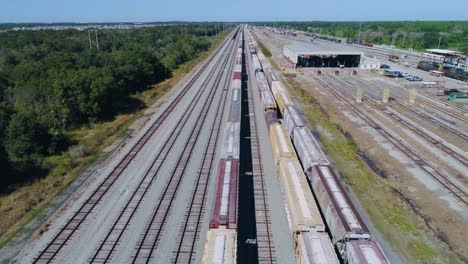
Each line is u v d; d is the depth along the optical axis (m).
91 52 88.81
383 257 18.86
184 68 102.06
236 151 33.47
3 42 117.94
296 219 22.64
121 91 62.22
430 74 93.12
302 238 20.97
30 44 116.81
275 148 35.88
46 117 47.88
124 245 24.97
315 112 57.66
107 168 36.97
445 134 47.28
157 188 32.78
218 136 46.38
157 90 73.50
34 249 24.50
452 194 32.12
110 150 42.19
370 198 31.53
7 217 28.33
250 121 52.06
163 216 28.34
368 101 64.62
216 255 19.44
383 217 28.70
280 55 128.62
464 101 64.62
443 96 68.50
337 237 22.06
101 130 49.69
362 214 29.03
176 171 36.19
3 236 26.03
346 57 104.50
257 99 64.75
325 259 19.11
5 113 42.47
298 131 38.09
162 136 46.53
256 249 24.64
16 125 38.50
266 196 31.31
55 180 34.38
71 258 23.70
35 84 57.41
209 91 71.88
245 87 74.44
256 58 102.44
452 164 38.16
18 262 23.28
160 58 105.44
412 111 58.19
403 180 34.88
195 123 51.75
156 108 60.47
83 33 160.88
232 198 25.05
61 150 42.34
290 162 30.77
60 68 69.81
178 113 56.88
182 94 69.88
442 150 41.88
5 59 84.06
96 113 52.44
